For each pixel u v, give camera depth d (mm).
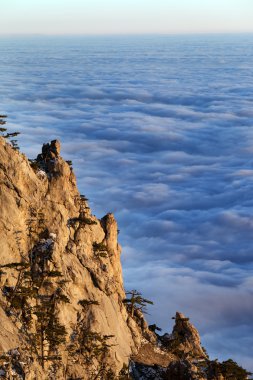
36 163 68062
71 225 67750
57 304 58844
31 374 50344
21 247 60281
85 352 59844
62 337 56906
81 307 63125
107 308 66750
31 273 59438
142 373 66875
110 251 74812
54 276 59219
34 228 62688
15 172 62562
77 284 63438
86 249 68750
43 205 64688
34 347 53844
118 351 65125
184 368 66000
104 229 74562
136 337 72250
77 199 71312
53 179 67250
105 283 68625
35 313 55344
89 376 58344
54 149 69938
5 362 48750
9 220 59781
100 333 62031
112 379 60750
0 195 60500
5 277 56719
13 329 53062
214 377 70188
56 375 54594
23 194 62625
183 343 78625
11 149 63719
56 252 61062
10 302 55531
